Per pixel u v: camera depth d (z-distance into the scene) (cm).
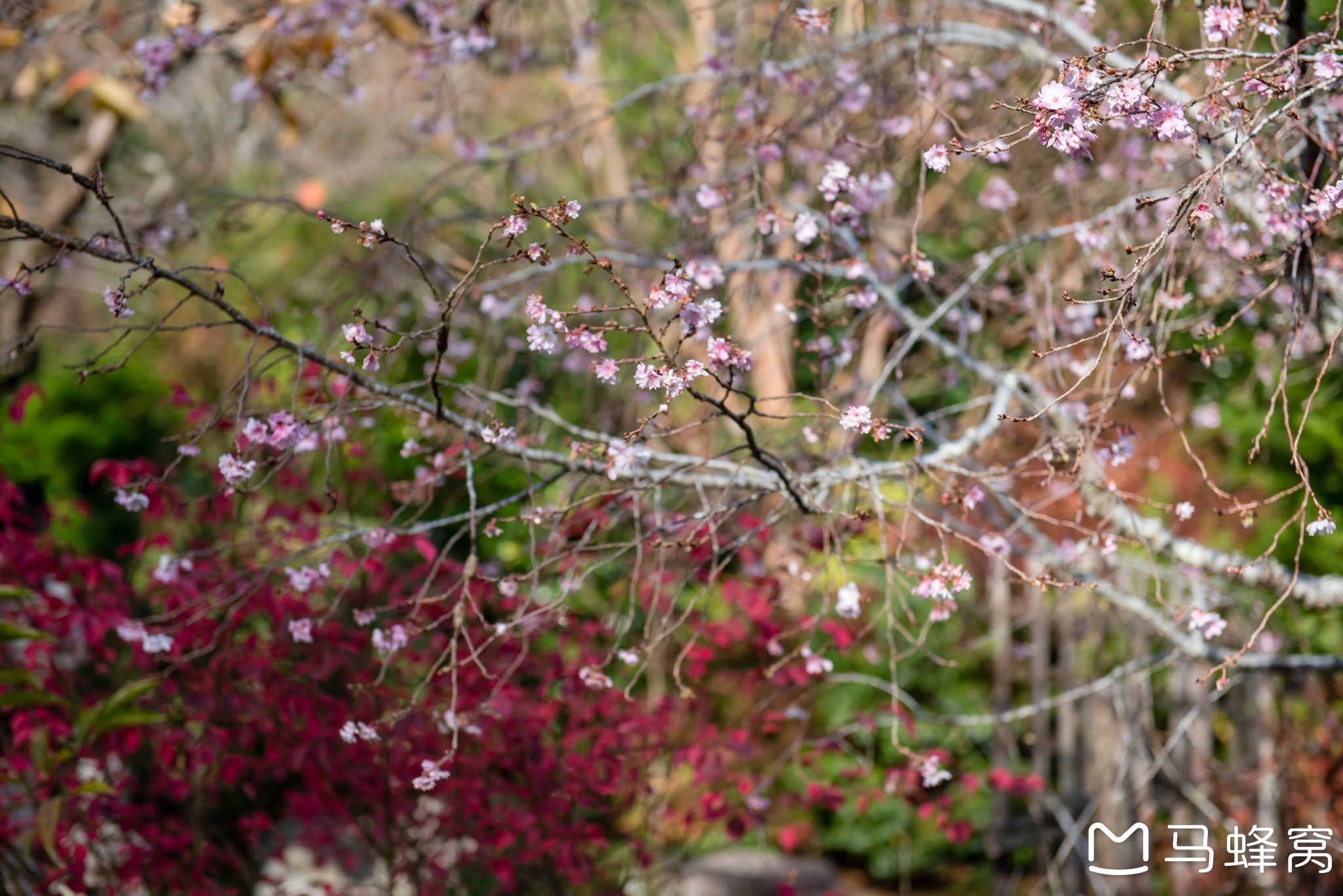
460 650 336
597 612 454
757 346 375
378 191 845
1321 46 244
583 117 758
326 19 432
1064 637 505
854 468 281
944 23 352
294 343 247
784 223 321
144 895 395
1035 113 196
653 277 409
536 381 412
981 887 576
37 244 571
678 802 435
